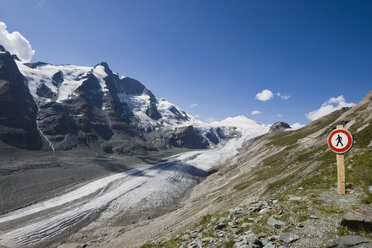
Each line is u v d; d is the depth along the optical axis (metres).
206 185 105.12
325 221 7.69
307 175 26.91
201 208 44.47
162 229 39.84
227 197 43.38
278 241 7.23
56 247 52.72
